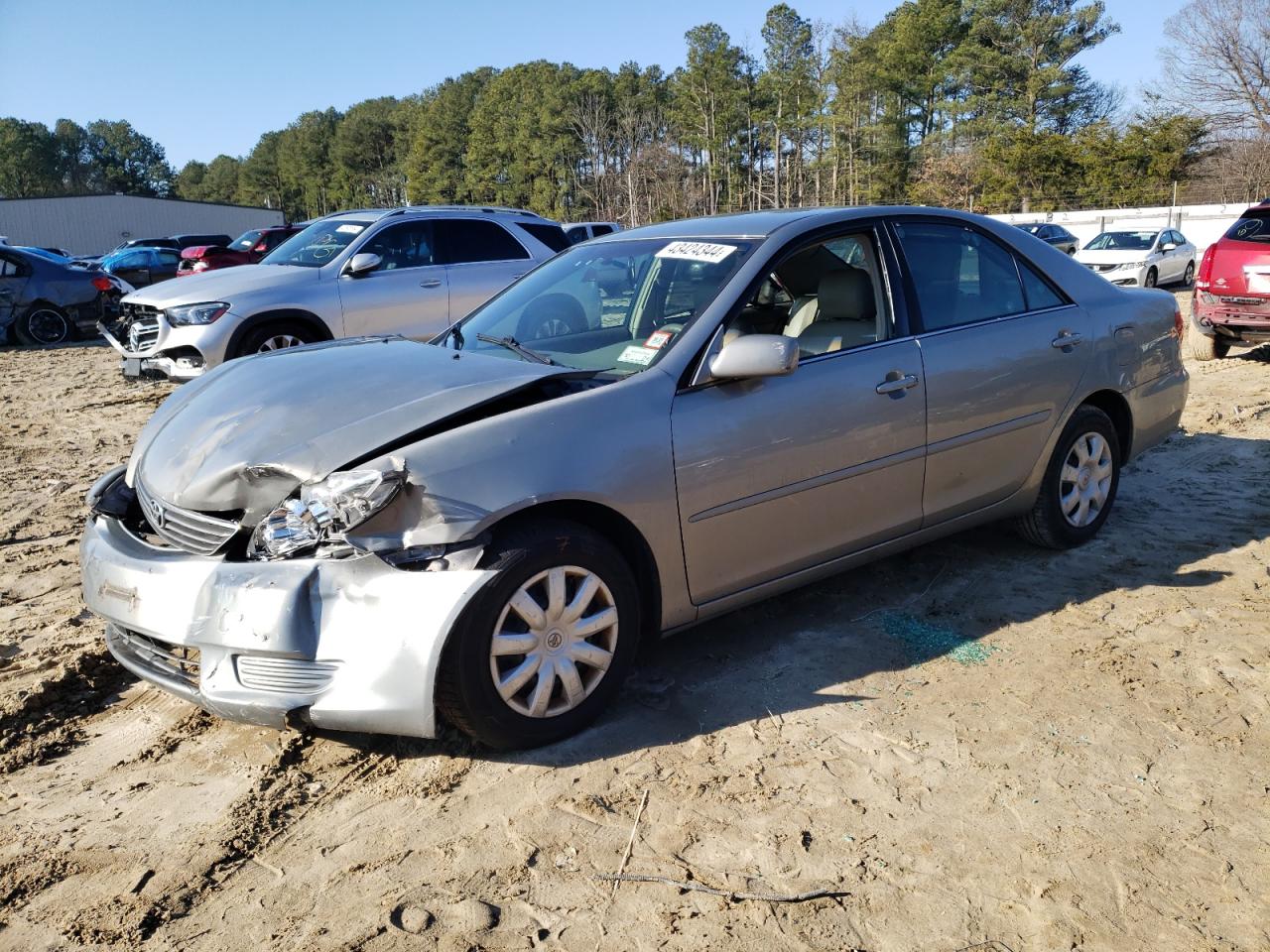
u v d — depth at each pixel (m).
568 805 2.83
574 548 3.02
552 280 4.33
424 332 9.53
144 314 9.05
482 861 2.61
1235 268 9.74
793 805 2.81
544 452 2.99
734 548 3.46
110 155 182.25
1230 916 2.35
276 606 2.77
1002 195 57.81
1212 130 52.53
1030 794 2.84
